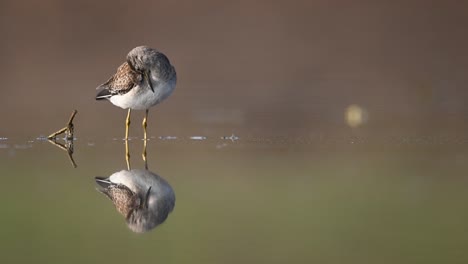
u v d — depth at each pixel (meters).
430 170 11.12
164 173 11.15
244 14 24.77
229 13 24.62
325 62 21.67
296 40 23.31
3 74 20.78
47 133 14.48
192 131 14.76
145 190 10.22
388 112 16.66
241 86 19.80
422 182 10.48
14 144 13.36
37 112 16.70
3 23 24.14
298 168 11.42
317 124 15.45
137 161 11.98
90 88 19.31
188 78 20.78
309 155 12.37
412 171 11.10
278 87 19.59
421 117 16.03
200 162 11.87
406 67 21.11
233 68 21.33
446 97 18.03
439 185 10.28
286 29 23.86
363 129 14.85
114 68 21.09
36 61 21.86
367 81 20.05
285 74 20.91
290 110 16.97
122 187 10.35
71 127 13.97
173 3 24.97
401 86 19.39
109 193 10.08
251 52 22.47
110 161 11.95
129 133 14.64
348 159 12.01
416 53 22.27
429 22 24.06
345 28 23.95
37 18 24.42
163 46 22.81
